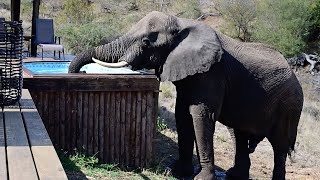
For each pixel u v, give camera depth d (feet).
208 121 22.79
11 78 19.35
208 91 22.66
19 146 13.71
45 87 23.45
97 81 24.04
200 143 22.77
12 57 19.33
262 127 25.07
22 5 98.32
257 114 24.48
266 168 31.01
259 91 24.13
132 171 24.52
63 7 101.14
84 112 24.17
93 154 24.44
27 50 45.47
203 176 22.86
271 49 25.70
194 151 31.27
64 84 23.66
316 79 78.64
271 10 99.30
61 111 23.86
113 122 24.63
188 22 22.99
